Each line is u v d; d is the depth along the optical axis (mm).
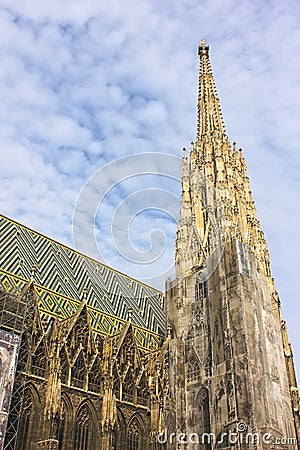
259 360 76562
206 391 80500
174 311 93688
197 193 106438
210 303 86000
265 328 85938
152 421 78750
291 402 84000
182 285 94438
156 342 96188
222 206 98188
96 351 77125
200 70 130250
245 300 80812
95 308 91688
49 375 67625
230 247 87188
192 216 103375
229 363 76875
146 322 100000
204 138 114875
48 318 78562
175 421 79500
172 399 81875
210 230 97125
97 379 75688
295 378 89312
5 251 84625
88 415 72125
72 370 72312
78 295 90625
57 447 62656
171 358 85812
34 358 68500
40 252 93500
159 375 83250
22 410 64250
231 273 84312
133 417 78188
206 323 86562
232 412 73125
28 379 66125
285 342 93000
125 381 79375
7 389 59875
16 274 81500
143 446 77500
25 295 70188
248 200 110500
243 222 105312
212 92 124375
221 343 80000
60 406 67000
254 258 89938
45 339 70812
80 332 76000
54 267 92688
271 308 90875
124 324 93625
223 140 112438
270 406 74312
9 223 92875
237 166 114250
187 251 98938
